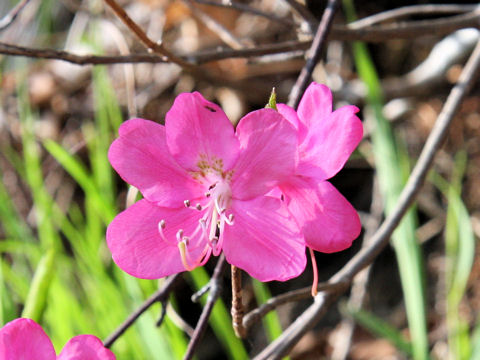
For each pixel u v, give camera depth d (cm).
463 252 53
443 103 75
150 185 35
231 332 51
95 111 72
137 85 76
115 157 35
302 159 35
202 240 35
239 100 76
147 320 49
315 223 35
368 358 73
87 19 75
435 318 73
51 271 42
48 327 52
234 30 74
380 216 72
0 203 58
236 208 35
